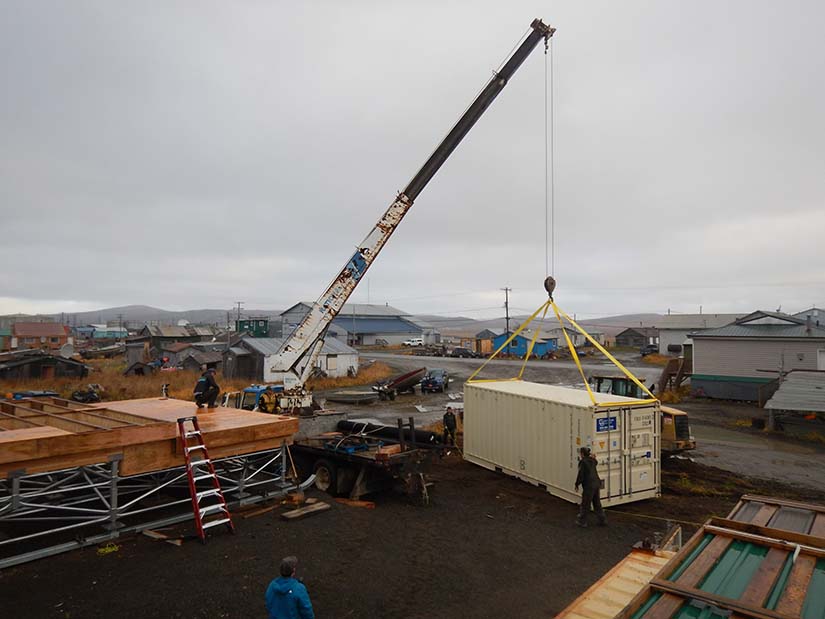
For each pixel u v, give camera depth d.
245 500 11.66
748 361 32.19
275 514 11.23
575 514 12.07
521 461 14.63
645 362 62.78
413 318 140.50
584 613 5.29
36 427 9.79
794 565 4.52
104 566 8.43
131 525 10.16
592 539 10.62
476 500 13.06
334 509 11.77
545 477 13.67
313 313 17.88
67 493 11.88
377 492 13.71
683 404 31.34
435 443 14.91
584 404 12.59
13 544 9.30
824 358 29.81
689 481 15.06
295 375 17.83
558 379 43.50
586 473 11.38
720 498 13.59
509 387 16.41
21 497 8.85
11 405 12.56
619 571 6.28
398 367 55.56
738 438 21.80
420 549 9.91
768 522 5.79
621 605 5.44
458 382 43.12
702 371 33.69
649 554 6.77
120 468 9.59
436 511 12.17
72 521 10.60
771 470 16.62
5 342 96.69
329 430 23.70
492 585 8.55
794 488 14.56
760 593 4.09
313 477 13.40
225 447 10.92
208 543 9.48
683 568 4.67
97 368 55.47
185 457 9.84
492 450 15.88
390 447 13.31
